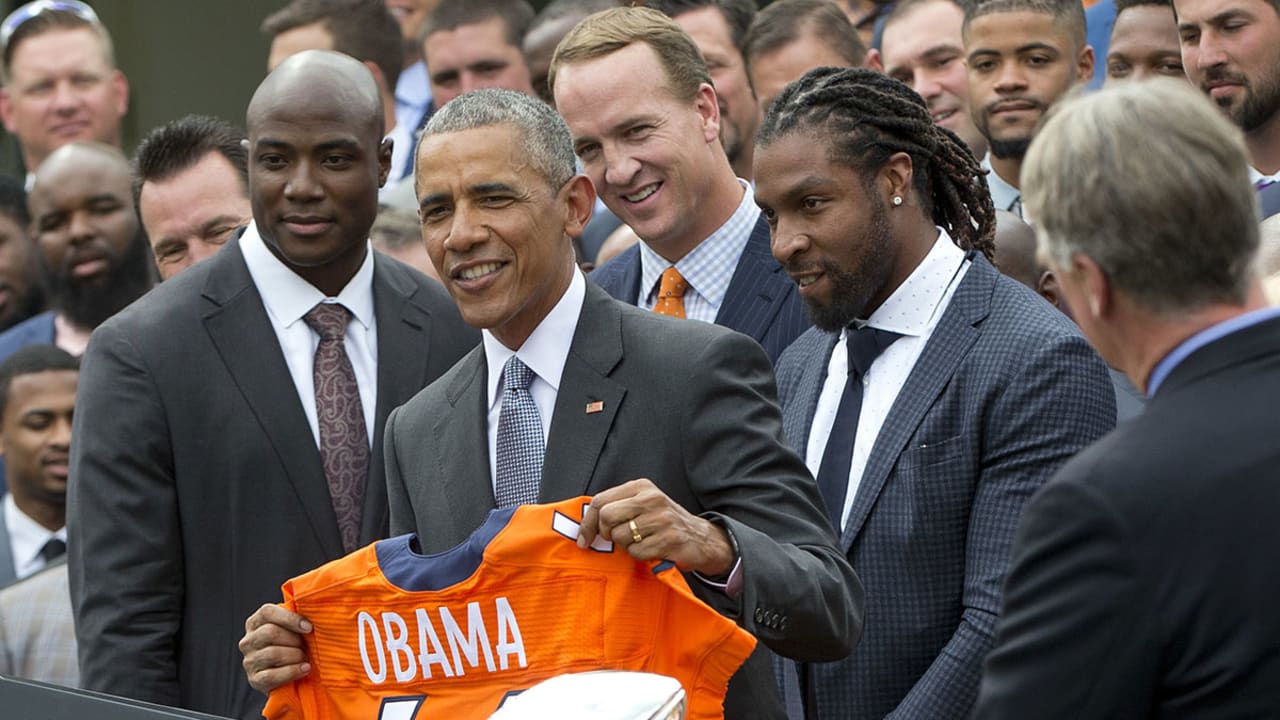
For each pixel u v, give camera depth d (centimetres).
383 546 981
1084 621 694
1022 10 1641
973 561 1106
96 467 1301
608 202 1462
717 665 895
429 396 1097
